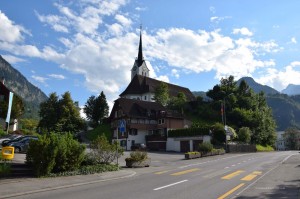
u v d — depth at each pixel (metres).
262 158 40.31
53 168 19.61
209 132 62.53
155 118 76.94
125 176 20.56
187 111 98.50
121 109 76.06
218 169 25.34
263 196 12.71
